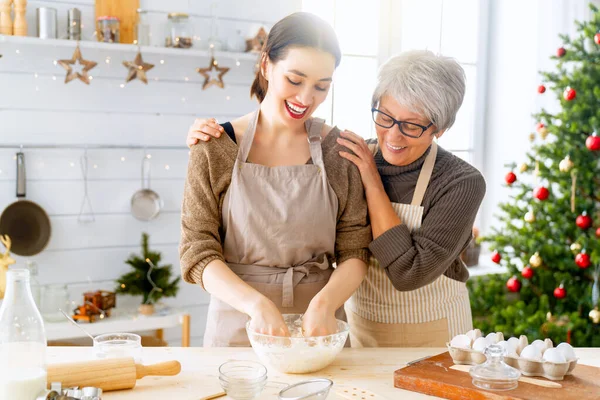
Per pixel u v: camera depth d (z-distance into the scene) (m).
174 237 3.47
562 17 4.23
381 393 1.37
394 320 1.94
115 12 3.20
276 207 1.73
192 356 1.59
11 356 1.23
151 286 3.21
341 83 3.85
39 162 3.18
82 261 3.29
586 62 3.42
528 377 1.38
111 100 3.28
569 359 1.38
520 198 3.65
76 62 3.20
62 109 3.19
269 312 1.51
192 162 1.75
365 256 1.78
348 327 1.57
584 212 3.41
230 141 1.77
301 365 1.46
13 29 2.98
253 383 1.26
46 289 3.01
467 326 2.01
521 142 4.24
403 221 1.86
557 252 3.48
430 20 4.07
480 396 1.30
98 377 1.34
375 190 1.80
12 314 1.24
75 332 2.92
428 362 1.48
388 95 1.75
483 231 4.32
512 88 4.26
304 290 1.76
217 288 1.62
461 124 4.26
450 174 1.84
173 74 3.38
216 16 3.40
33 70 3.13
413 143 1.78
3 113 3.10
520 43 4.23
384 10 3.92
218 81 3.34
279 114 1.68
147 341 3.10
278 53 1.61
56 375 1.31
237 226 1.74
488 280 3.88
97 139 3.27
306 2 3.71
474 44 4.24
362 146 1.84
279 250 1.74
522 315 3.48
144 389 1.37
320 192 1.74
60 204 3.23
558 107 4.20
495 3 4.25
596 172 3.43
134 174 3.36
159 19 3.28
